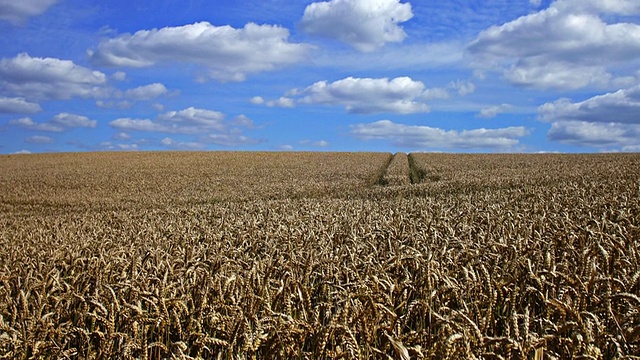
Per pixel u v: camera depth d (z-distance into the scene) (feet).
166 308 14.42
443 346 10.54
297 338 12.87
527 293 15.83
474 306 14.70
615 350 11.75
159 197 109.81
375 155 264.11
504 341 10.61
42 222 62.59
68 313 16.71
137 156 267.39
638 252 18.86
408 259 19.49
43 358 14.26
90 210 93.81
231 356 12.42
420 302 13.85
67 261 26.89
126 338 13.34
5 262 29.84
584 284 13.92
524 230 26.17
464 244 21.12
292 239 28.07
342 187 111.04
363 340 12.73
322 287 18.21
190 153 284.20
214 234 34.99
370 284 15.06
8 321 17.54
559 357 11.51
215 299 15.60
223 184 134.21
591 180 77.82
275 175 155.84
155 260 23.99
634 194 46.37
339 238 28.43
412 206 49.70
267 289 16.11
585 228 22.16
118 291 17.78
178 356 12.28
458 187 91.09
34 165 230.07
